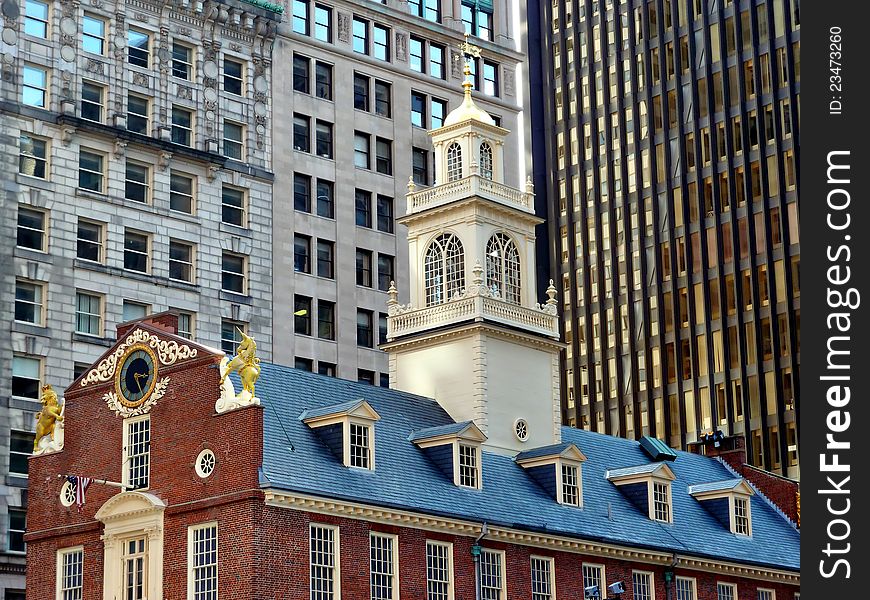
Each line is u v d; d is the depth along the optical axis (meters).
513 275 97.44
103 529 78.25
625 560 90.44
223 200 126.62
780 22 163.25
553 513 88.38
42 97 117.25
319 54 136.88
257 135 130.12
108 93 120.31
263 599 71.00
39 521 81.94
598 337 175.88
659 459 104.75
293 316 129.12
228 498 72.94
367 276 136.00
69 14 119.12
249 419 73.88
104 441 80.19
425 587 78.69
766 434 157.88
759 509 107.06
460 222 95.50
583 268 178.75
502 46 152.50
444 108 146.50
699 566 94.75
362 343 134.12
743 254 163.50
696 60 170.62
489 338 93.06
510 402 93.31
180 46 126.56
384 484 79.12
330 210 134.75
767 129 163.00
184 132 125.50
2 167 113.06
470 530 81.62
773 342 159.25
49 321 113.06
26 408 110.75
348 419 78.69
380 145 140.25
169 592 74.19
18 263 112.44
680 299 168.50
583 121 182.25
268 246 128.62
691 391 165.38
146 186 121.69
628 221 175.00
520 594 83.56
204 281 123.12
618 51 179.25
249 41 131.00
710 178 167.50
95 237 117.75
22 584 107.50
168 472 76.50
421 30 145.50
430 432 85.31
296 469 74.81
